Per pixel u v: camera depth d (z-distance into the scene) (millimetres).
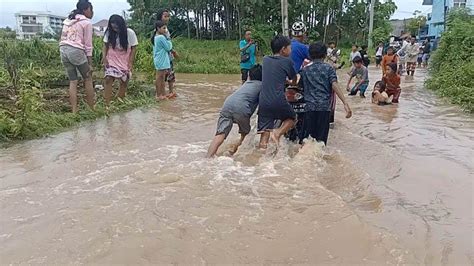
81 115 7926
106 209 3754
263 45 33125
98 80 14188
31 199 4012
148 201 3928
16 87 9266
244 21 38438
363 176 4867
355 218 3652
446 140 6641
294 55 7043
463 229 3570
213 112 8984
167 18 10672
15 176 4703
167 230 3387
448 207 4035
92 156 5445
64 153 5648
